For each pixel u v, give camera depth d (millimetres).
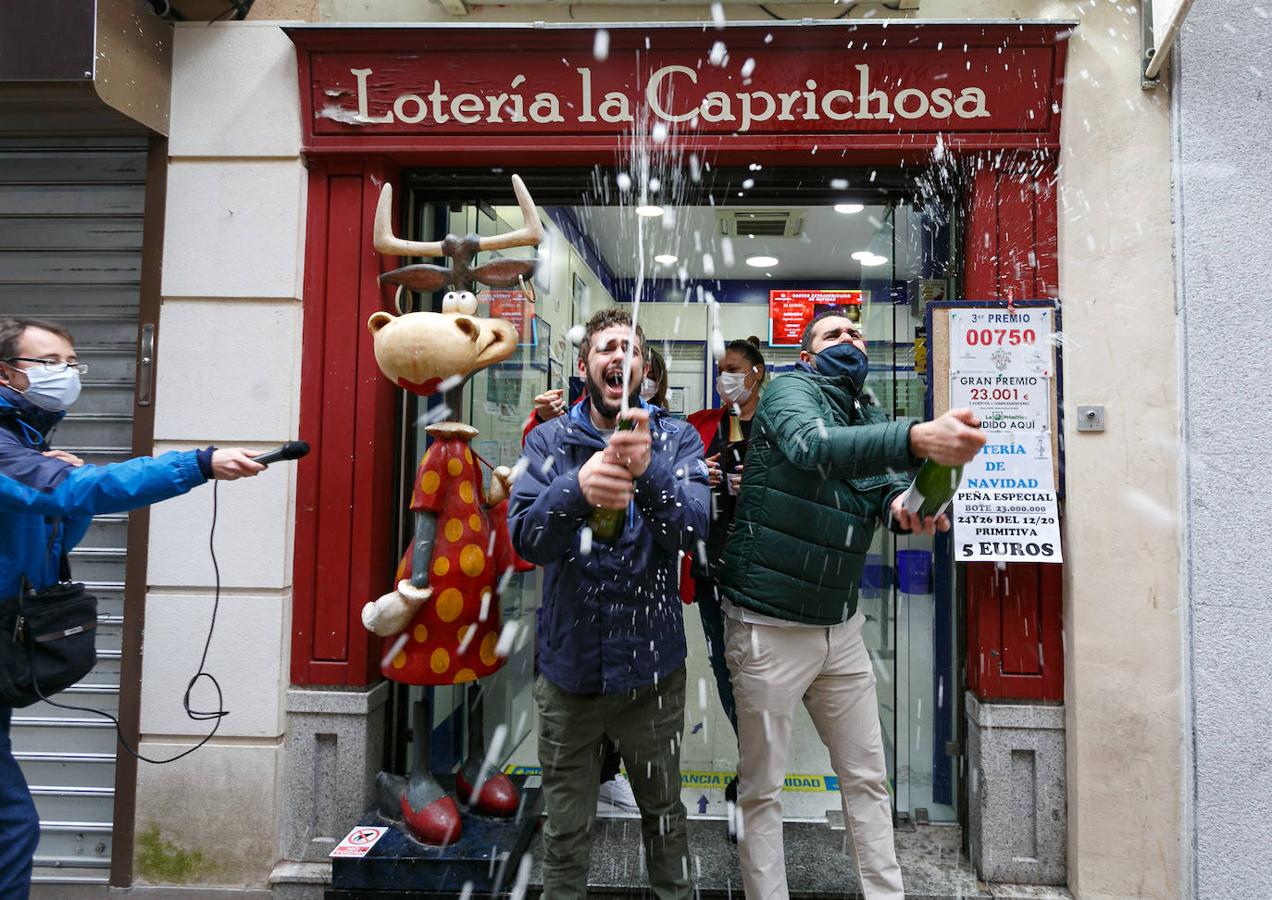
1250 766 2623
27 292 3193
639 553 2047
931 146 2842
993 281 2877
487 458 3473
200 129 3016
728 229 4680
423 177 3115
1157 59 2680
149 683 2922
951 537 2871
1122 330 2770
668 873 2166
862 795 2330
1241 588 2654
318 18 3064
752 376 2908
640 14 3008
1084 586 2738
